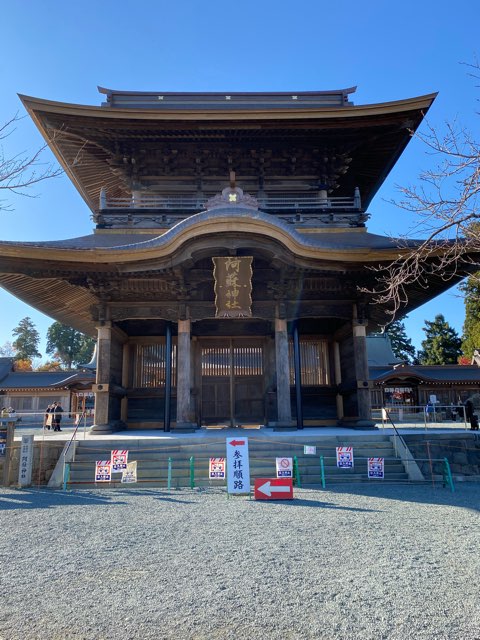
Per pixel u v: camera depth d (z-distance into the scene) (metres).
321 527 7.78
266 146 21.38
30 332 102.50
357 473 12.70
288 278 17.39
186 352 17.17
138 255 15.88
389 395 47.28
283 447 13.78
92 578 5.46
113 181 24.94
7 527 7.95
